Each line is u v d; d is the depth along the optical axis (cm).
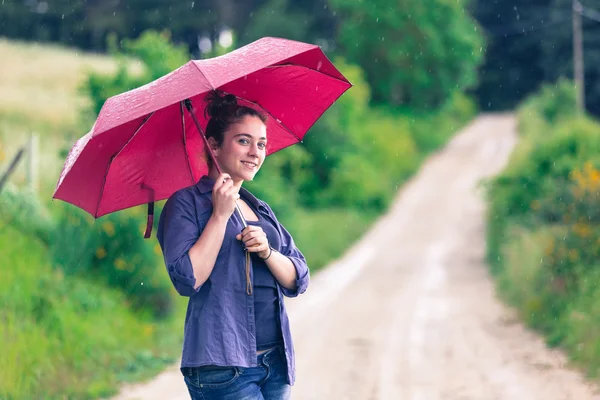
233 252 518
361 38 10012
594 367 1452
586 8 11556
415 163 7831
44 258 1878
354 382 1416
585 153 3550
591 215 2231
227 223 523
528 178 3597
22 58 6750
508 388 1361
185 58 2708
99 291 1827
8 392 1169
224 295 511
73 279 1805
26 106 4550
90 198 552
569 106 9369
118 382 1384
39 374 1280
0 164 2644
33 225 2028
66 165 540
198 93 496
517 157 4197
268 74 580
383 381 1423
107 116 511
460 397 1298
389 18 9919
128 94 529
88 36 10988
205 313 507
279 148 630
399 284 2975
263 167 3534
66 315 1569
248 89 592
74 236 1900
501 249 3192
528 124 9425
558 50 11738
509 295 2484
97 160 534
